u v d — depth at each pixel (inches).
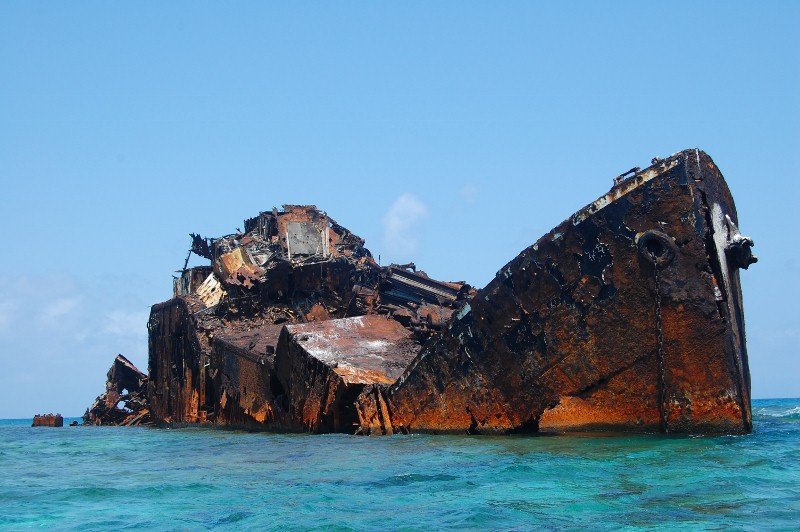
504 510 347.6
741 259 544.4
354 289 1058.1
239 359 956.0
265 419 892.0
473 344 630.5
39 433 1259.8
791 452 467.2
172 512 386.0
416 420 684.7
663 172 538.9
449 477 436.1
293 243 1175.6
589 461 455.5
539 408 597.6
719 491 365.1
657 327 540.1
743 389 539.5
